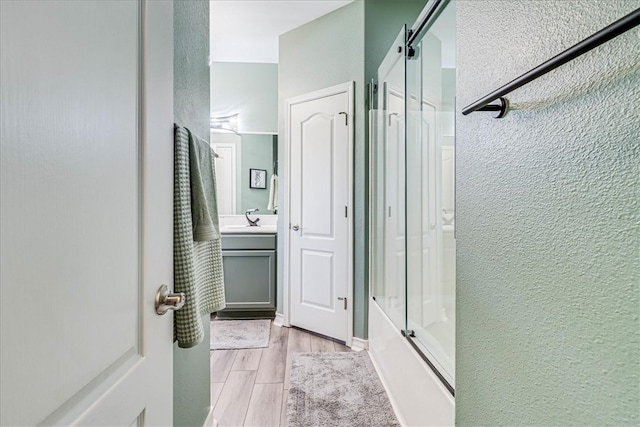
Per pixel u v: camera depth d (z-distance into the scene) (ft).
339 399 5.92
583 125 1.60
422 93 5.74
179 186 3.05
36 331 1.33
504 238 2.26
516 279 2.12
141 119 2.20
